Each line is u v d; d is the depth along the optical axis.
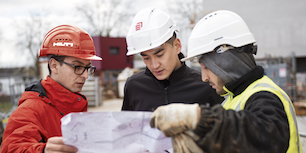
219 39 1.06
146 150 0.98
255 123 0.79
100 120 0.90
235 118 0.80
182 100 1.91
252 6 13.77
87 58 1.60
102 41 23.02
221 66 1.06
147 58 1.69
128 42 1.71
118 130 0.91
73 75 1.61
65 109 1.63
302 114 6.28
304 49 13.21
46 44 1.60
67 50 1.57
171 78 1.92
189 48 1.17
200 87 1.93
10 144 1.26
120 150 0.93
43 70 11.84
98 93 11.73
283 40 13.52
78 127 0.89
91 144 0.91
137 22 1.68
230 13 1.12
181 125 0.78
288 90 9.06
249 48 1.07
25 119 1.37
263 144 0.77
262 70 1.09
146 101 2.00
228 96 1.40
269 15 13.63
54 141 0.95
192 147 0.80
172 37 1.71
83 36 1.66
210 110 0.82
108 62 23.30
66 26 1.67
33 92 1.55
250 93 1.00
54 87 1.57
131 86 2.12
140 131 0.95
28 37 24.53
